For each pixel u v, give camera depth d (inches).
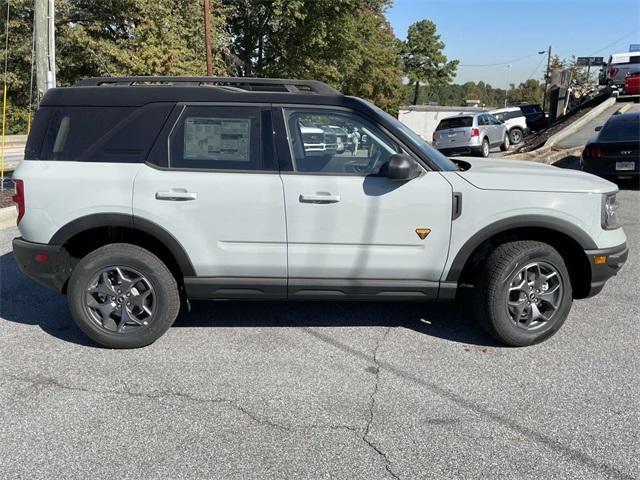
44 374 146.9
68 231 154.9
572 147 630.5
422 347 163.2
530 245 155.7
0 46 1005.2
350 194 152.3
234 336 171.2
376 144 156.1
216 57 908.6
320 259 155.5
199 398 134.6
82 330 161.2
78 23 930.1
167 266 165.8
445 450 113.7
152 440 117.4
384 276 157.5
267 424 123.3
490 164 182.7
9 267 242.7
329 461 110.3
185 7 850.1
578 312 189.5
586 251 157.2
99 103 157.1
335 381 142.6
